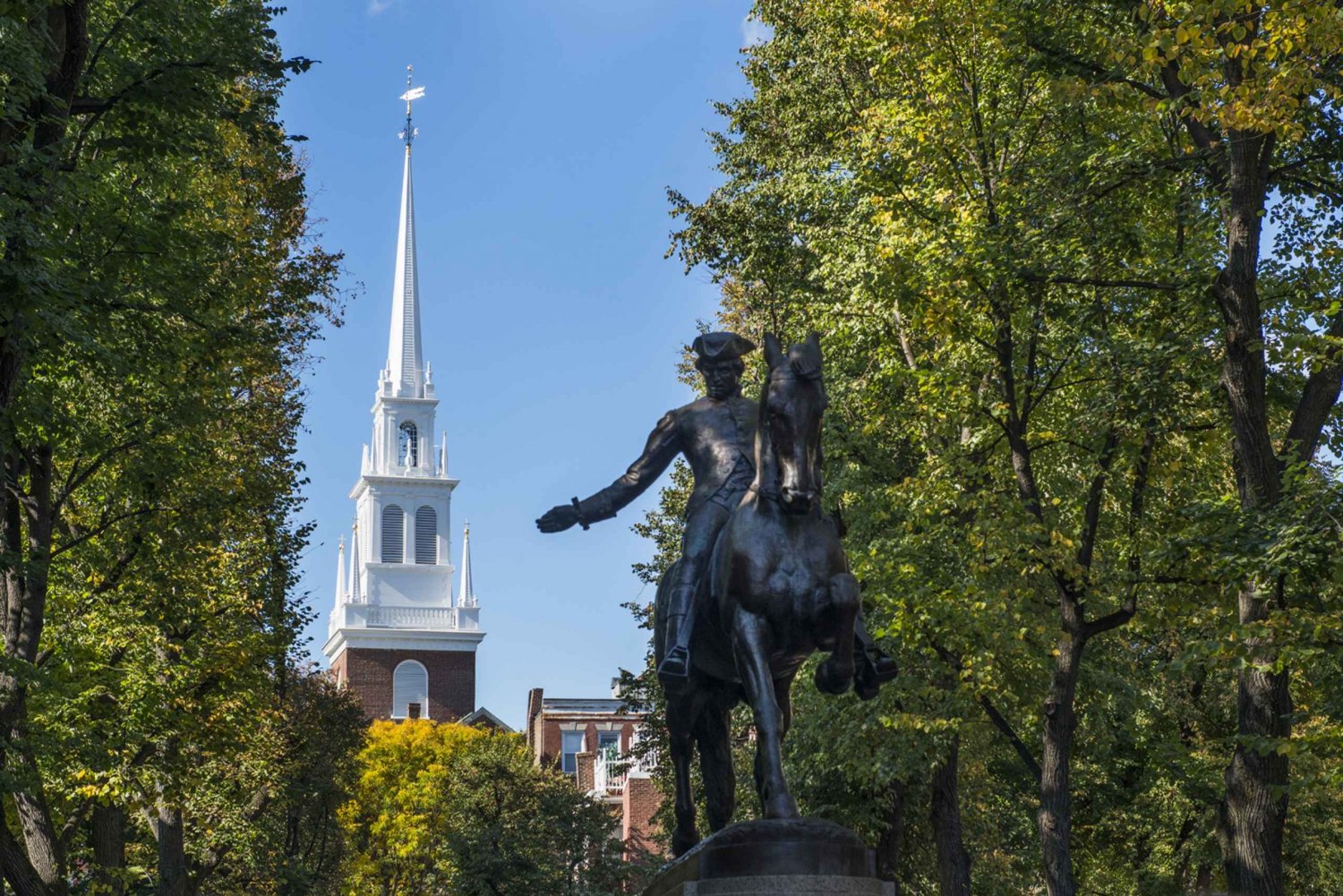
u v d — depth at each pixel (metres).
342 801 56.97
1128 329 23.56
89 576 30.53
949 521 25.95
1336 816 36.38
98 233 22.12
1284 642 18.39
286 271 33.38
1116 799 39.28
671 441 12.54
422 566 157.62
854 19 26.02
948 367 24.92
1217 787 36.41
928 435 26.91
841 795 32.22
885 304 24.00
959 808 32.59
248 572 35.06
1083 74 22.39
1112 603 25.16
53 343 19.81
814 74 32.91
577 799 64.38
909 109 25.34
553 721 109.62
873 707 27.27
